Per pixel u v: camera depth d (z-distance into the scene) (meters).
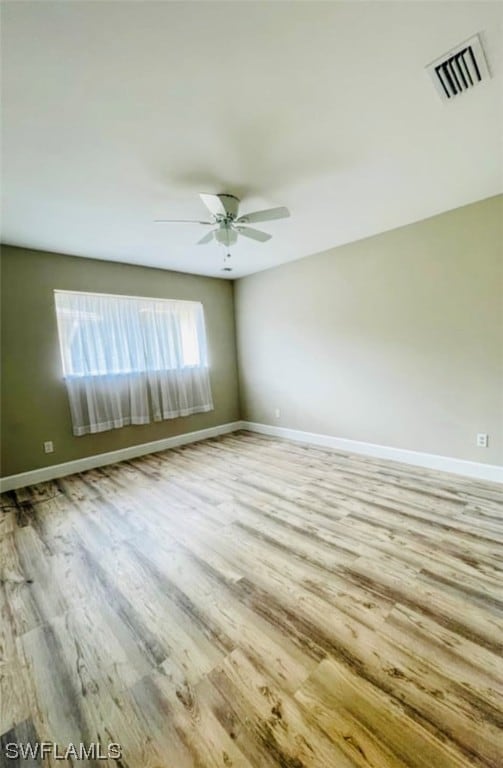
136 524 2.59
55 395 3.66
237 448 4.51
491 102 1.69
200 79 1.47
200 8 1.18
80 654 1.47
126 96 1.55
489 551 2.05
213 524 2.53
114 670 1.39
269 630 1.55
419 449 3.52
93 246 3.47
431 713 1.16
